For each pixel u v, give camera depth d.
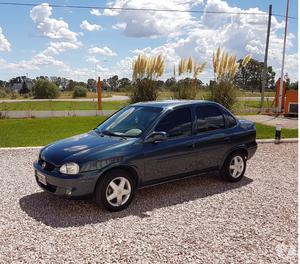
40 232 4.33
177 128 5.70
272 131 13.29
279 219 4.79
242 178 6.87
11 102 35.34
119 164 4.99
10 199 5.54
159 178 5.50
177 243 4.04
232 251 3.87
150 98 15.83
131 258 3.70
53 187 4.96
